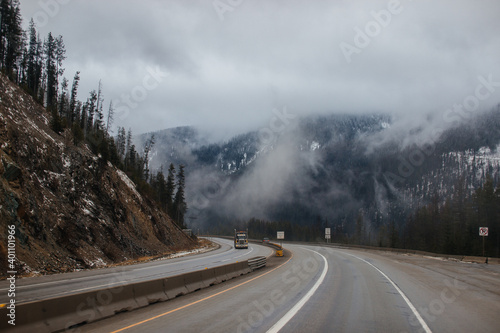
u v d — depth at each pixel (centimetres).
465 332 757
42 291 1302
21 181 2481
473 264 3105
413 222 8531
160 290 1120
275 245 6384
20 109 3694
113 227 3509
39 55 6831
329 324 799
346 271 2231
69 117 6681
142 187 6303
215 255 4419
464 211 6888
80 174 3584
